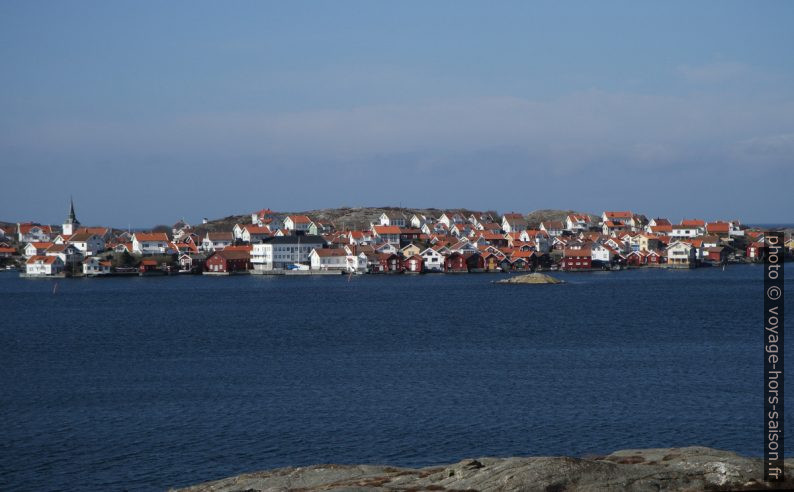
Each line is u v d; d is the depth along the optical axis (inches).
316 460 2598.4
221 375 3863.2
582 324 5772.6
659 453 2095.2
